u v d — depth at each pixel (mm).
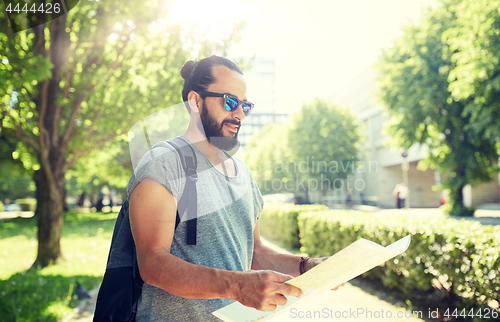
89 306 4547
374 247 774
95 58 6496
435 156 17391
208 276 856
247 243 1196
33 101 6727
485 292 3324
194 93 1123
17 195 40094
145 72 6488
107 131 7453
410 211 21250
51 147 7332
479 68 11383
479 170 16312
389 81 16594
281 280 837
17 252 9281
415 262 4176
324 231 6324
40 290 5109
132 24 5348
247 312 956
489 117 12578
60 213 7527
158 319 1004
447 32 12367
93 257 8016
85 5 5102
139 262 918
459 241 3650
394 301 4242
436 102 16016
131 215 951
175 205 970
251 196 1249
